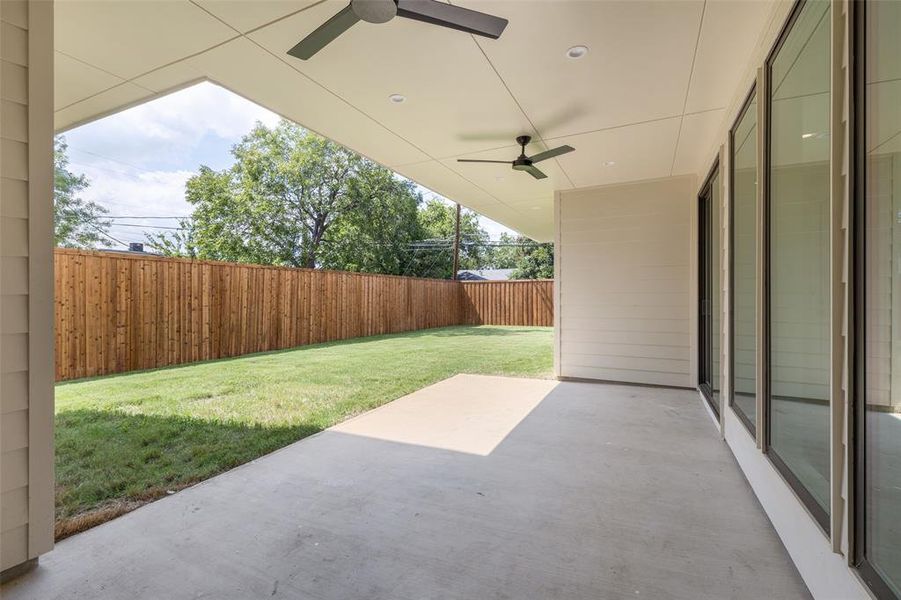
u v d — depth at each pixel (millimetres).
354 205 16422
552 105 3477
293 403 4516
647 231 5676
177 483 2654
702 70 2912
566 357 6102
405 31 2531
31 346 1799
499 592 1689
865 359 1331
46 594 1672
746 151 2922
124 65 2924
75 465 2914
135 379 5547
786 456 2078
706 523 2199
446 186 6020
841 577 1421
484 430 3732
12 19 1745
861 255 1335
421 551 1964
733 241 3285
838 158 1444
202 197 14297
